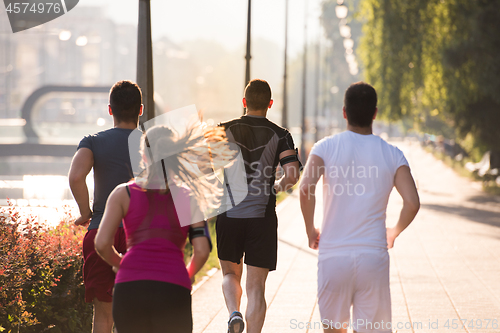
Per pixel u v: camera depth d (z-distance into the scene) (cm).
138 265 553
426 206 3356
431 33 3962
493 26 3834
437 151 10062
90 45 15775
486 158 5491
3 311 747
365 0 4247
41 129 6606
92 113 14225
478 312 1121
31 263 815
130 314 547
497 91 3944
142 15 1291
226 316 1095
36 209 977
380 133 16688
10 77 14925
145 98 1292
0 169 6662
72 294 850
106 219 566
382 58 3991
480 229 2405
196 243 571
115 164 744
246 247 859
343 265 614
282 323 1047
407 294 1274
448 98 4253
